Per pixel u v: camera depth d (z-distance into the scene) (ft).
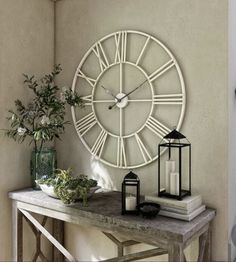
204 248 5.20
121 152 6.48
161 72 5.98
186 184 5.76
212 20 5.46
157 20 6.03
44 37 7.25
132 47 6.32
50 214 5.84
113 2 6.58
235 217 5.72
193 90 5.66
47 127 6.43
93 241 7.02
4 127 6.45
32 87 6.61
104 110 6.73
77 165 7.20
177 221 4.77
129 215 5.06
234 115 5.70
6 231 6.54
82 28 7.06
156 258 6.19
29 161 7.06
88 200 5.91
